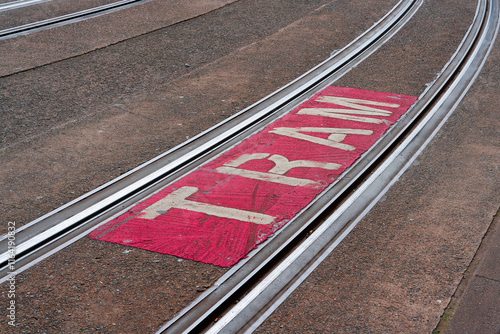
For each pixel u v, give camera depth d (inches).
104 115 322.7
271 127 317.7
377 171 266.4
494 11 631.2
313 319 165.6
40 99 339.9
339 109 347.3
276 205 232.4
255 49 464.1
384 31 528.4
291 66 425.7
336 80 401.7
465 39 515.8
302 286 181.5
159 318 166.1
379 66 434.6
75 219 216.5
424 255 199.5
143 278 184.2
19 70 384.8
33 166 259.1
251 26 531.8
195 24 526.9
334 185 252.2
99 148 280.8
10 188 238.7
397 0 653.3
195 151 280.1
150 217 220.5
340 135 308.0
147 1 601.6
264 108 342.3
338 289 180.1
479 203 237.9
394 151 288.8
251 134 307.1
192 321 165.6
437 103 360.8
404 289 180.1
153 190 243.3
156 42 466.6
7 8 545.3
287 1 634.8
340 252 201.2
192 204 231.0
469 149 294.0
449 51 478.3
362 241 208.4
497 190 249.9
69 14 533.6
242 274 188.2
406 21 571.5
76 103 337.7
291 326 162.4
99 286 179.5
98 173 255.0
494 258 196.5
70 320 163.5
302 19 562.3
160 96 356.5
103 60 416.5
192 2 610.5
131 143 287.7
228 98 357.4
